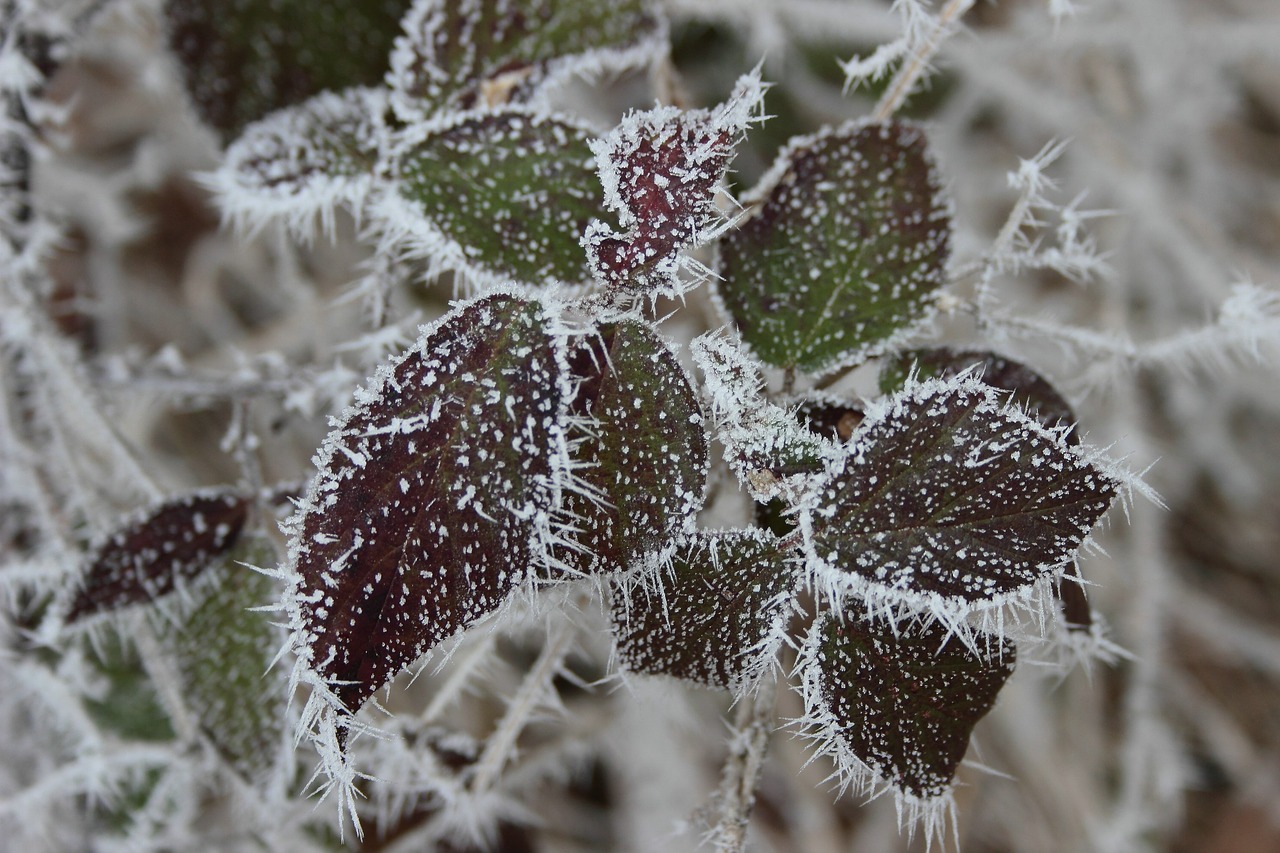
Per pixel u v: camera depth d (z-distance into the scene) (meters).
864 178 0.35
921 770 0.34
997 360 0.35
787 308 0.35
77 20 0.42
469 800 0.38
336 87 0.39
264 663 0.37
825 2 0.41
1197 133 0.55
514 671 0.46
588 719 0.43
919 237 0.35
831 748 0.33
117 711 0.41
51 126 0.44
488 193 0.35
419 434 0.32
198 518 0.37
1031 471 0.33
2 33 0.40
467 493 0.32
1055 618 0.35
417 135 0.36
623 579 0.33
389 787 0.39
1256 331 0.37
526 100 0.36
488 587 0.32
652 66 0.38
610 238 0.33
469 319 0.33
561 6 0.36
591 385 0.33
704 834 0.36
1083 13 0.48
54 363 0.40
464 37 0.36
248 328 0.57
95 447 0.42
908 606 0.33
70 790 0.42
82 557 0.37
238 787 0.39
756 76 0.33
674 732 0.46
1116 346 0.37
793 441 0.33
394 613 0.32
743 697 0.35
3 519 0.42
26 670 0.41
